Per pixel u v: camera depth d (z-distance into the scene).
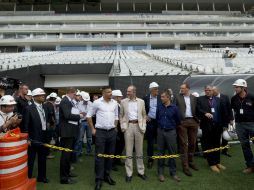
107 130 4.54
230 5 52.91
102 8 53.12
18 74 13.98
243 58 18.59
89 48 40.09
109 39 39.38
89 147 6.79
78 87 17.88
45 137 4.76
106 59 19.16
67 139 4.61
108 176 4.60
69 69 16.06
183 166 5.05
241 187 4.28
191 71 11.83
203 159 6.15
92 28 41.28
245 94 5.02
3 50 39.91
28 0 47.44
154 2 50.97
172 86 9.35
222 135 6.20
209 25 43.03
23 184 3.65
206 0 50.44
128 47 40.59
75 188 4.34
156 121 5.27
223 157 6.14
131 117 4.82
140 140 4.84
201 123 5.39
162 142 4.82
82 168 5.58
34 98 4.68
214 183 4.48
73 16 42.91
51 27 40.84
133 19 43.66
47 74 16.17
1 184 3.41
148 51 29.78
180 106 5.34
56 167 5.62
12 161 3.49
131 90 4.86
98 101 4.61
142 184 4.50
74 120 4.64
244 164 5.55
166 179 4.74
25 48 39.78
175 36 40.28
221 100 5.33
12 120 3.84
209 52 28.20
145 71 12.35
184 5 52.66
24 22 42.72
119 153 5.85
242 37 40.62
